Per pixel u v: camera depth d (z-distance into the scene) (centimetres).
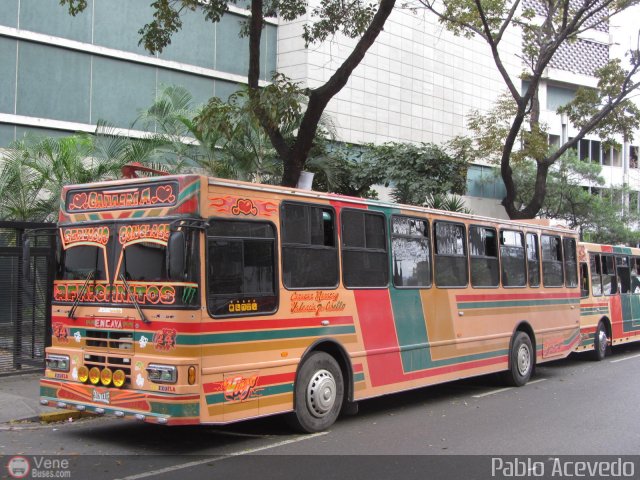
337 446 771
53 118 1908
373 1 2406
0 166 1595
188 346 691
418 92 2845
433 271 1067
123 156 1562
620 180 4150
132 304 732
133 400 714
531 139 2009
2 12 1817
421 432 851
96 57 2002
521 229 1327
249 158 1603
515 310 1276
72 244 810
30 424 878
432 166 2136
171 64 2155
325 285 866
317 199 866
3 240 1170
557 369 1529
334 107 2494
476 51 3156
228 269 739
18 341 1178
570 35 1969
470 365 1134
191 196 716
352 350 897
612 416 956
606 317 1734
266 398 768
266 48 2431
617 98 2075
